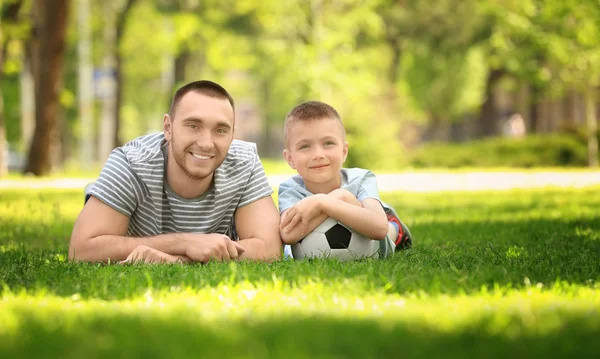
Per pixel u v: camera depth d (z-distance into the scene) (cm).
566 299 359
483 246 640
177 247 523
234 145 575
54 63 2373
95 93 3956
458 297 361
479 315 304
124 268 468
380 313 315
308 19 3819
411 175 2433
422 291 368
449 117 4684
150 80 5059
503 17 2891
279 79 4391
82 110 3662
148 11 3803
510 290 380
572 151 3234
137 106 5416
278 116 5303
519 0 2850
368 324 283
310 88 3666
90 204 536
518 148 3334
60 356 240
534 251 586
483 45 3897
